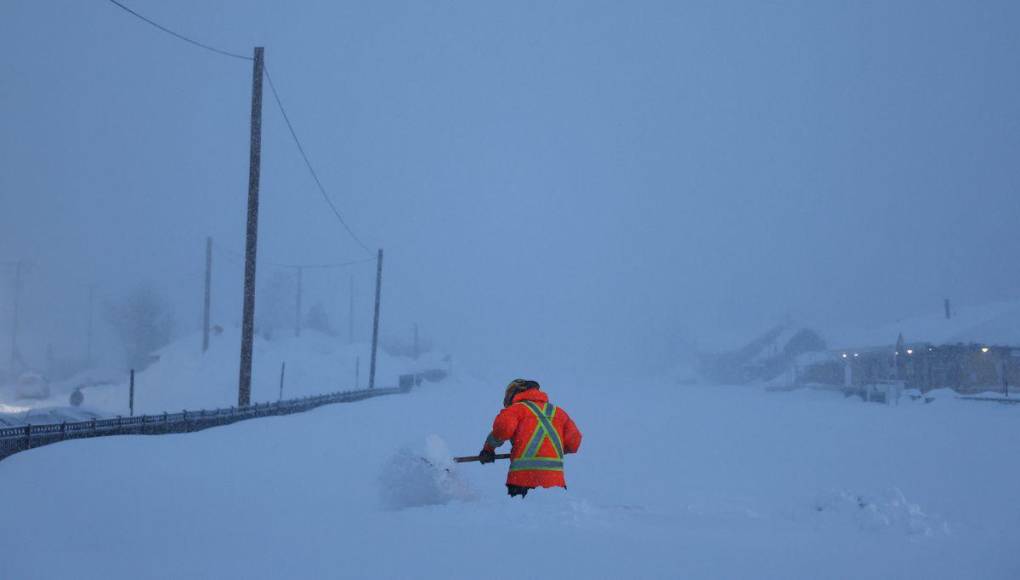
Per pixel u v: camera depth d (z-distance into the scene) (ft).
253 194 80.94
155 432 54.24
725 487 40.52
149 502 24.99
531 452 24.91
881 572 14.15
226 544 17.57
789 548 16.28
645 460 54.90
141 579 14.43
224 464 35.65
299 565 14.98
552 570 14.26
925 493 38.81
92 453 32.48
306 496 28.53
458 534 17.44
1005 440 72.23
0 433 37.93
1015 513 31.32
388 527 18.67
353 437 55.42
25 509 23.59
